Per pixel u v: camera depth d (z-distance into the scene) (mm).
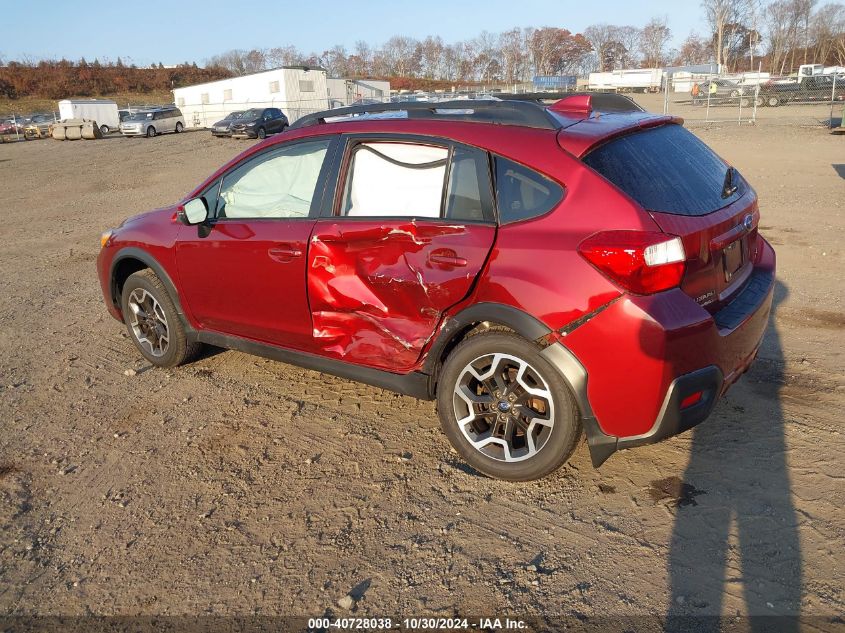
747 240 3322
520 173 2963
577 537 2803
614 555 2686
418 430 3744
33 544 2947
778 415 3658
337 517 3025
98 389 4496
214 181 4164
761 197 10344
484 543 2805
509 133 3061
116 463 3564
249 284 3855
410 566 2699
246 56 115188
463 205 3096
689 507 2941
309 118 3877
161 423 3971
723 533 2766
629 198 2729
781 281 6086
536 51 112500
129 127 36500
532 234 2854
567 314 2727
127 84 86062
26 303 6707
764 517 2844
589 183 2797
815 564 2561
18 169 23000
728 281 3086
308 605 2529
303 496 3193
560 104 3367
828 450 3297
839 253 6879
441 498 3121
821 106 33312
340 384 4379
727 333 2838
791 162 14109
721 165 3410
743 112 30922
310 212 3604
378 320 3367
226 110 42719
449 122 3246
